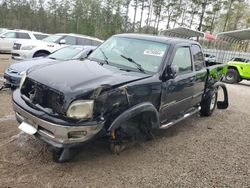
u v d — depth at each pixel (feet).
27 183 11.68
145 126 15.28
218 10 155.43
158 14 176.35
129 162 14.24
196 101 21.38
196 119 23.68
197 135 19.56
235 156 16.65
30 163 13.14
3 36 58.49
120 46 17.22
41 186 11.58
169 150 16.34
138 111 13.48
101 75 13.24
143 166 14.06
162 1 172.45
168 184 12.76
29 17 209.46
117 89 12.63
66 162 13.43
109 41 18.16
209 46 86.69
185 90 18.20
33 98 12.78
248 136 20.58
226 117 25.38
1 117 18.67
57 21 211.20
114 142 14.25
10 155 13.66
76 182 12.08
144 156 15.12
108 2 198.70
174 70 15.72
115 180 12.55
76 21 206.90
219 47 81.71
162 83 15.29
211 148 17.46
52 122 11.69
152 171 13.69
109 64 15.93
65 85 12.01
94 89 11.89
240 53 75.31
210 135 19.86
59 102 11.81
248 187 13.34
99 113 12.12
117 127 12.69
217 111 27.32
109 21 199.41
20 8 208.95
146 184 12.53
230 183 13.51
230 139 19.49
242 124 23.63
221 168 14.90
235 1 153.28
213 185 13.16
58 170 12.80
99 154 14.58
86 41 47.37
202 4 156.97
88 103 11.73
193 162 15.19
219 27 161.58
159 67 15.62
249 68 53.88
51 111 12.07
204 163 15.24
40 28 209.15
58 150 12.66
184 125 21.59
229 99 34.53
